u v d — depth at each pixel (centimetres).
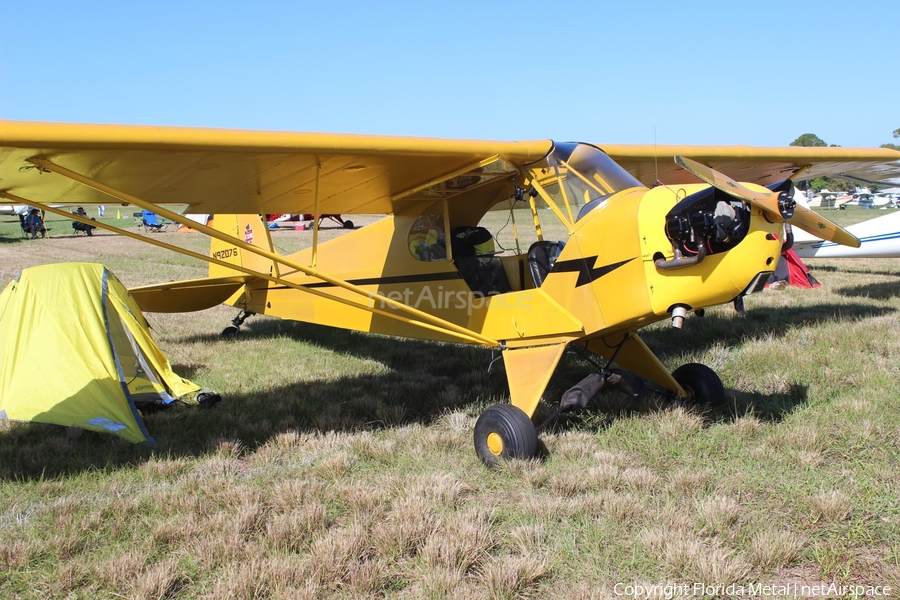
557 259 428
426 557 273
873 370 503
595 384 412
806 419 420
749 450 378
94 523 314
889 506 305
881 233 1068
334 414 479
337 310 629
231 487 347
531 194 461
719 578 254
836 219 3262
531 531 294
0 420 461
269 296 739
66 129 319
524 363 435
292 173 431
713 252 356
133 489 358
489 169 443
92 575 272
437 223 511
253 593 254
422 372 600
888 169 739
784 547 271
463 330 460
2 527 315
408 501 322
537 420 452
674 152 584
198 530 304
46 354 465
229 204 499
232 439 427
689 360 580
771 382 500
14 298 502
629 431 414
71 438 430
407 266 541
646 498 326
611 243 394
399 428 446
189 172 401
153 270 1578
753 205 354
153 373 520
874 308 782
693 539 282
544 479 354
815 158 650
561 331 426
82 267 523
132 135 332
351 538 287
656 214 373
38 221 2727
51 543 293
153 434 444
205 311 1008
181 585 265
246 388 557
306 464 389
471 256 521
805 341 613
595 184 419
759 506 314
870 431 386
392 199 523
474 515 310
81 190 425
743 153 613
